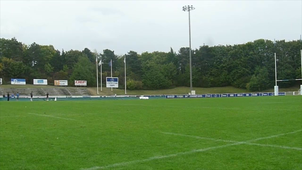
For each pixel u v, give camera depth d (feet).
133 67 388.98
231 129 39.04
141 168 20.72
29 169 20.97
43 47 415.44
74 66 362.53
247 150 26.03
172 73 363.56
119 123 47.47
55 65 392.06
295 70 317.83
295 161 22.03
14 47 388.98
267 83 321.73
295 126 41.16
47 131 38.96
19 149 27.58
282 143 28.99
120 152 25.89
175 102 123.24
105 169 20.63
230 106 87.66
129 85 322.34
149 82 338.75
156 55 421.59
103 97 206.39
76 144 29.78
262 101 115.24
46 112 71.87
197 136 33.81
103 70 397.19
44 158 24.02
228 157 23.56
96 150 26.81
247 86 323.16
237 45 362.74
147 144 29.40
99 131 38.58
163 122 48.37
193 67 366.63
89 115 62.95
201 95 218.59
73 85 323.98
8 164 22.30
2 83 292.20
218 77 351.67
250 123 45.24
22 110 79.46
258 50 349.61
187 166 21.06
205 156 23.97
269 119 50.37
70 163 22.36
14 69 331.57
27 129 41.06
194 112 68.03
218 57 362.12
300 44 331.16
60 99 184.96
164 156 24.13
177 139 32.07
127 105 103.09
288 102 103.96
